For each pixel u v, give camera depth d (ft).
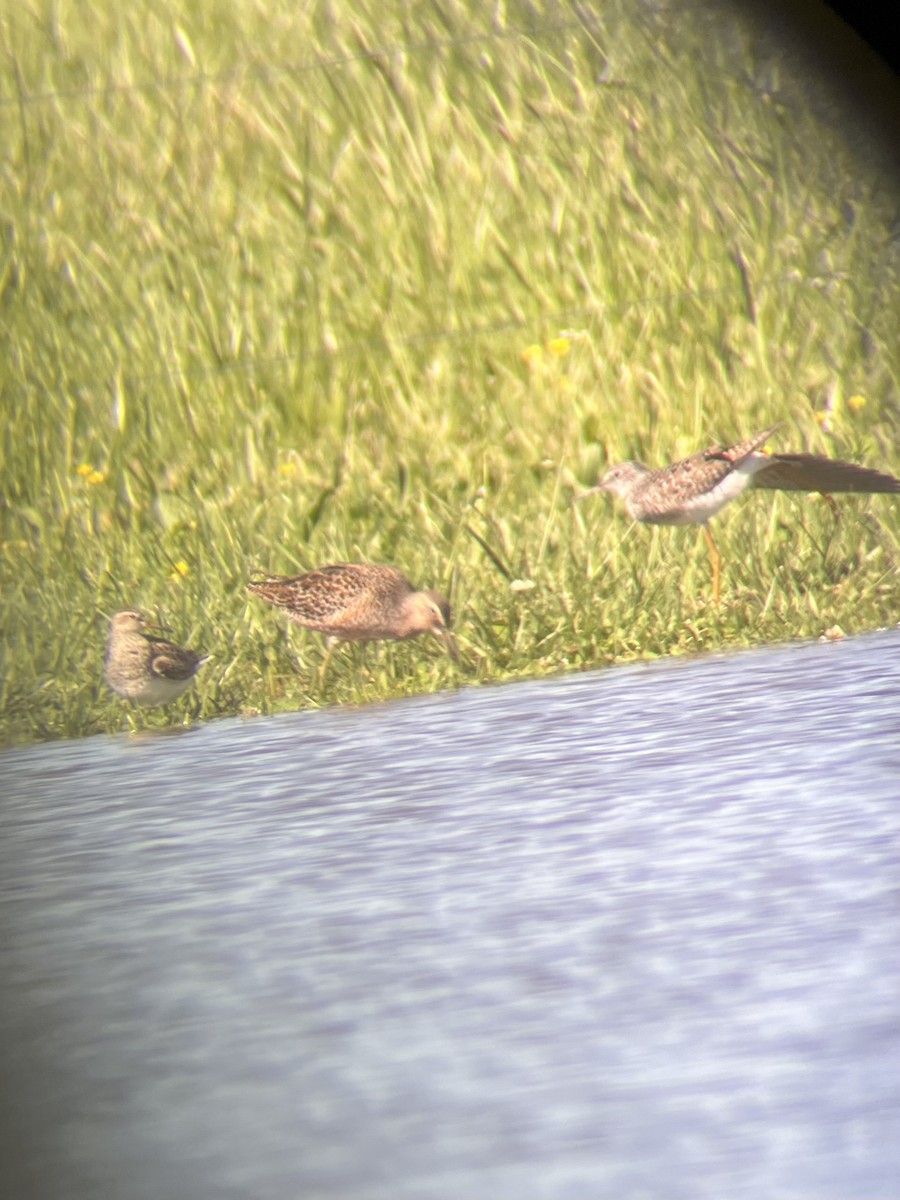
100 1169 19.13
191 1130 19.84
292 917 25.27
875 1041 20.65
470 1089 20.27
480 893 25.50
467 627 39.70
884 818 27.14
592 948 23.45
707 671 36.70
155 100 58.44
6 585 43.68
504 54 57.88
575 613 39.52
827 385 49.49
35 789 32.68
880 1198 17.63
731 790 28.96
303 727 35.60
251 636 40.19
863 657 36.65
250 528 44.62
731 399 48.91
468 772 31.22
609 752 31.63
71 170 57.57
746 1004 21.68
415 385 51.49
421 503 45.03
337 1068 20.95
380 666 38.83
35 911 26.17
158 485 48.37
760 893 24.73
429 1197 18.26
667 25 56.90
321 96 58.18
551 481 46.80
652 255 53.36
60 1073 21.24
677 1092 19.85
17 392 51.78
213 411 51.03
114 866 27.89
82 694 38.47
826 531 42.06
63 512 47.21
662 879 25.48
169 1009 22.67
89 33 59.62
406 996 22.54
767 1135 18.94
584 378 49.96
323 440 49.90
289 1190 18.53
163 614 41.29
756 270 52.42
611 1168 18.54
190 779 32.48
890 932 23.27
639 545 42.47
